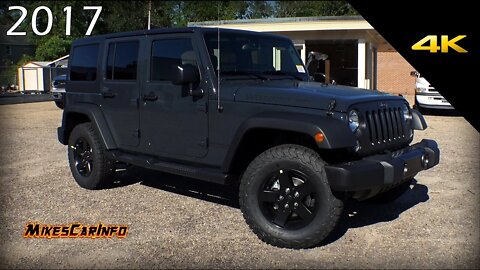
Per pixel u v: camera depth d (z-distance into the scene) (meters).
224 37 4.90
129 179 6.59
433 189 5.96
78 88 6.25
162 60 5.10
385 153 4.32
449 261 3.81
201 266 3.78
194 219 4.90
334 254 3.98
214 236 4.43
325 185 3.90
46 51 31.20
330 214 3.91
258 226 4.20
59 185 6.36
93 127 5.86
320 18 16.78
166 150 5.07
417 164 4.40
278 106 4.19
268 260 3.88
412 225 4.66
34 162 8.02
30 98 23.98
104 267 3.79
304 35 18.00
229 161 4.40
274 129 4.14
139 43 5.36
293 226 4.12
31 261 3.92
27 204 5.48
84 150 6.15
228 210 5.19
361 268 3.70
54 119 15.08
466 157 7.99
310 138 4.25
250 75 4.91
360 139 4.05
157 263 3.85
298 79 5.39
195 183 6.37
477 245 4.12
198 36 4.75
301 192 4.02
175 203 5.46
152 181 6.48
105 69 5.80
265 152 4.22
